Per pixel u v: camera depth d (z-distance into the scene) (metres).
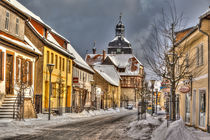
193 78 22.59
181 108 27.14
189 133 12.95
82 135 15.96
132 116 42.84
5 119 21.86
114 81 93.50
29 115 25.17
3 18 24.92
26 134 15.18
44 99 33.50
